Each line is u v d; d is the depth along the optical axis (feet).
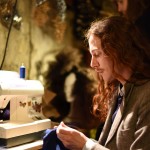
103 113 5.53
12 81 5.04
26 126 5.00
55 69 9.40
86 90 9.70
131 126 4.38
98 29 4.59
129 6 8.93
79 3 9.66
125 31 4.54
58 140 4.68
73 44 9.82
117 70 4.54
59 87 9.50
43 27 8.66
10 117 5.44
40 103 5.70
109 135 4.66
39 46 8.57
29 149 4.80
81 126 9.00
